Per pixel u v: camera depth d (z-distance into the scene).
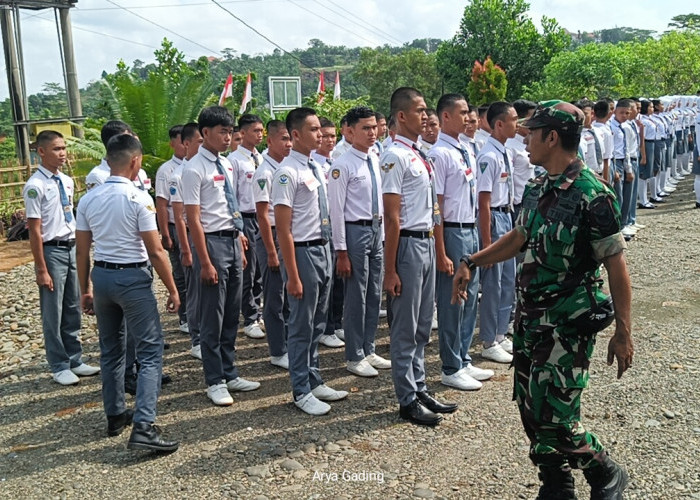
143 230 3.81
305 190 4.20
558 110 2.71
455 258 4.46
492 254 3.08
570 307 2.67
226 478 3.44
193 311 5.23
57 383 5.01
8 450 3.89
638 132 10.20
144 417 3.72
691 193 12.69
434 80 47.84
